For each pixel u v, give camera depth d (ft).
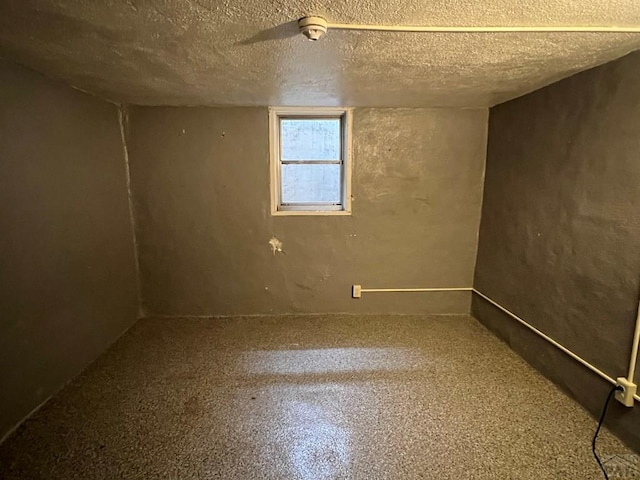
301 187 11.05
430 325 10.59
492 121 10.15
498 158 9.82
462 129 10.44
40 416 6.49
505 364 8.40
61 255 7.39
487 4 4.11
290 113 10.43
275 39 5.16
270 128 10.28
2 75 5.91
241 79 7.30
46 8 4.20
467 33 4.91
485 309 10.46
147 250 10.71
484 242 10.57
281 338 9.71
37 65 6.32
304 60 6.09
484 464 5.48
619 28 4.72
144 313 11.05
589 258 6.59
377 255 11.04
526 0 4.01
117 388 7.39
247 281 11.03
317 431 6.19
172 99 9.18
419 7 4.19
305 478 5.23
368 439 6.01
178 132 10.17
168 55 5.83
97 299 8.73
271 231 10.78
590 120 6.53
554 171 7.54
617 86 5.94
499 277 9.71
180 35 5.00
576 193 6.89
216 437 6.03
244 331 10.12
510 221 9.20
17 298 6.23
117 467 5.38
